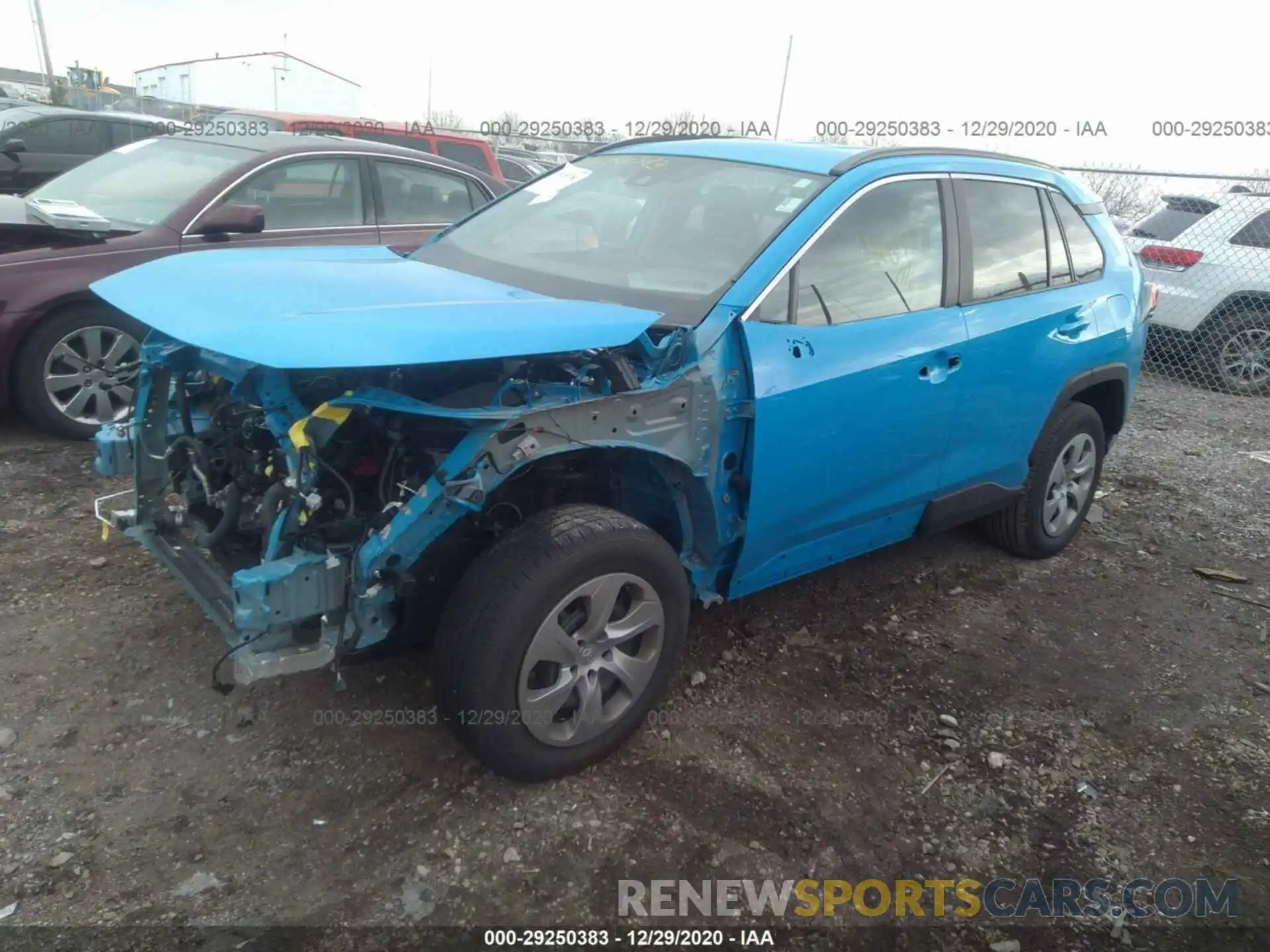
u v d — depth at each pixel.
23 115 10.73
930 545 4.80
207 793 2.76
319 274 3.09
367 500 2.72
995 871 2.72
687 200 3.64
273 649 2.51
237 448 2.99
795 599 4.14
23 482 4.71
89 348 5.30
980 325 3.78
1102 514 5.40
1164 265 8.91
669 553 2.91
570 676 2.78
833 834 2.79
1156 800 3.04
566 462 2.98
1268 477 6.13
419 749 2.99
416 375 2.64
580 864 2.61
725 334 2.99
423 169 6.80
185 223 5.55
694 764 3.03
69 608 3.60
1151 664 3.85
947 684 3.59
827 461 3.28
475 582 2.63
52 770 2.79
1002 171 4.15
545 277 3.46
